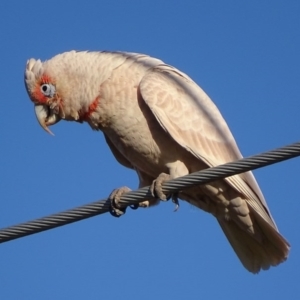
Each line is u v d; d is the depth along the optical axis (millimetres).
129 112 12812
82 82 13188
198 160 12914
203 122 13031
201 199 13180
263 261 13320
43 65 13695
